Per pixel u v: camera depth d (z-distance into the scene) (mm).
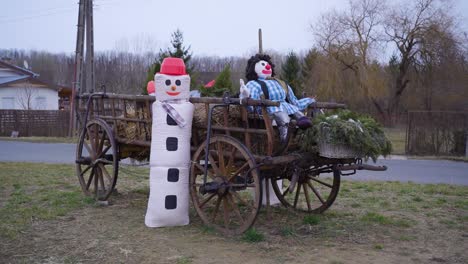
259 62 6453
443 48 34094
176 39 25141
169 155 6180
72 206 7535
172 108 6117
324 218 6969
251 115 5797
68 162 13992
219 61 49125
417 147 18094
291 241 5781
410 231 6363
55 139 23984
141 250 5371
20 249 5406
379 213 7391
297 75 38562
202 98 6078
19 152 17422
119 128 7531
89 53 23016
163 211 6234
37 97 36594
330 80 33594
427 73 36031
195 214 7039
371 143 5613
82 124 8164
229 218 6746
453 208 7832
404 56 37125
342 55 34250
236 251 5359
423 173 12703
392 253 5406
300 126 5441
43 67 65250
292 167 5902
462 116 17672
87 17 22812
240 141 6000
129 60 43781
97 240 5738
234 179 5957
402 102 38469
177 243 5633
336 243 5742
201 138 6609
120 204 7789
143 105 6984
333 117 5703
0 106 35375
